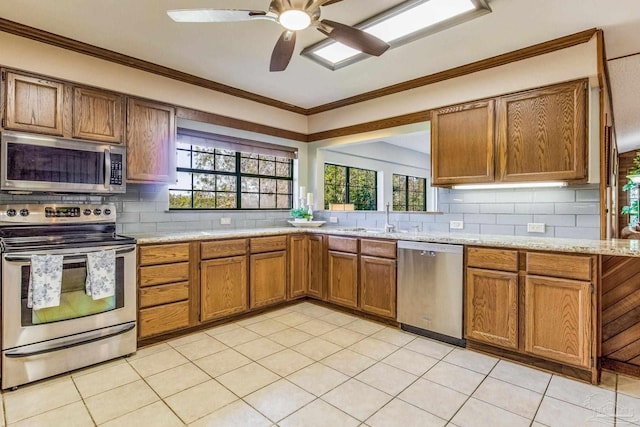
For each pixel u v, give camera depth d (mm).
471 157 2992
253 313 3537
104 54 2811
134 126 3016
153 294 2766
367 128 3971
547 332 2311
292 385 2137
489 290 2562
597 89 2602
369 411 1867
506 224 3053
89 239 2537
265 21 2379
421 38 2564
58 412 1857
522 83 2783
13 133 2398
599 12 2221
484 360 2492
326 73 3291
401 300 3076
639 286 2248
